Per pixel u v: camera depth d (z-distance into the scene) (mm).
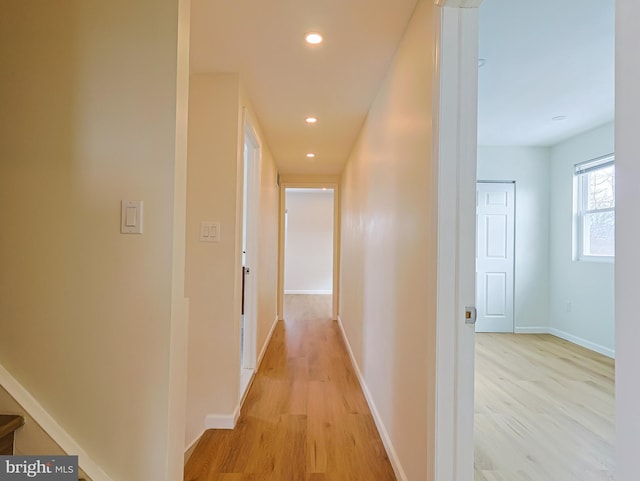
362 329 3123
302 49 2070
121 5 1306
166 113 1297
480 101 3289
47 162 1298
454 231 1312
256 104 2879
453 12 1312
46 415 1264
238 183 2412
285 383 3148
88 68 1302
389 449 2021
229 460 1991
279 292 5871
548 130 4195
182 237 1370
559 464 1946
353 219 3924
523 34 2195
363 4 1666
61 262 1291
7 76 1305
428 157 1445
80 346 1282
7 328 1283
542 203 4902
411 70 1727
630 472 519
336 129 3475
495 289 4902
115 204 1296
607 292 3977
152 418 1273
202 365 2357
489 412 2553
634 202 520
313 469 1919
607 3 1892
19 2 1309
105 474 1270
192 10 1727
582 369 3459
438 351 1305
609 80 2852
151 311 1285
